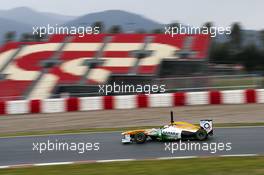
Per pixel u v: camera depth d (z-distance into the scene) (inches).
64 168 1392.7
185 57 5344.5
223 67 5319.9
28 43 5954.7
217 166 1331.2
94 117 2763.3
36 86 4633.4
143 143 1771.7
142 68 5027.1
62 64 5201.8
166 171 1278.3
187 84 3727.9
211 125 1822.1
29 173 1336.1
